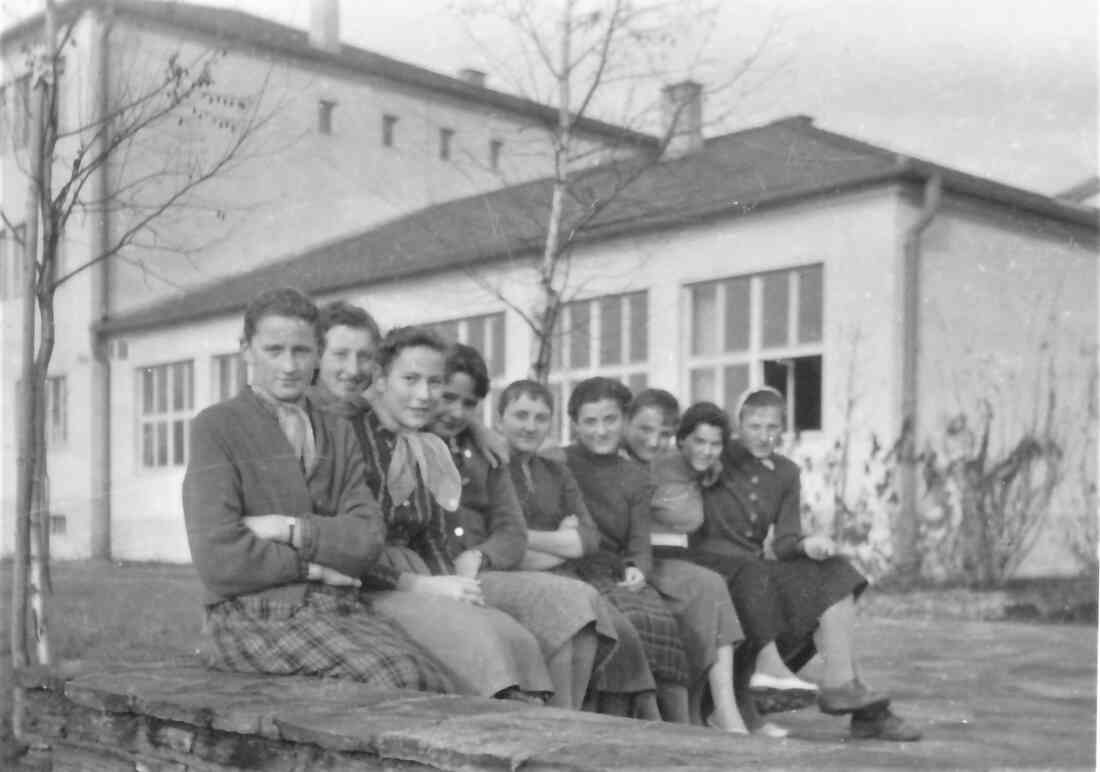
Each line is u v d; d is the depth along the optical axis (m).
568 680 2.54
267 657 2.46
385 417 2.71
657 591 2.99
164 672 2.56
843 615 2.87
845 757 1.74
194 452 2.46
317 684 2.35
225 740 2.24
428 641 2.47
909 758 1.77
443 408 2.80
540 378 3.53
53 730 2.63
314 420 2.56
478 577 2.69
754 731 2.85
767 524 3.08
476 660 2.39
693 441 3.13
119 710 2.43
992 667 2.59
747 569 3.01
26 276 3.34
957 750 2.18
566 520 2.94
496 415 3.54
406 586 2.58
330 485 2.53
